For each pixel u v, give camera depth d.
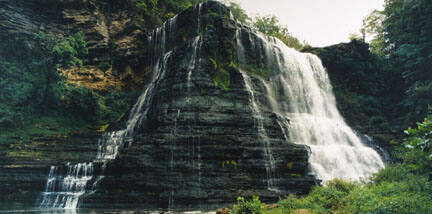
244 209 9.64
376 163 24.22
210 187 15.91
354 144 27.44
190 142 17.52
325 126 27.30
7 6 30.08
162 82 22.14
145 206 15.53
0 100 24.61
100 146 22.25
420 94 28.25
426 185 9.70
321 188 12.95
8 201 16.97
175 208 15.12
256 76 24.88
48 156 20.52
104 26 35.75
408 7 33.53
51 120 26.02
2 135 21.80
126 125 25.94
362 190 11.30
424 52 30.50
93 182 17.22
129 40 34.53
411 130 7.16
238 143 17.67
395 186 10.71
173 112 19.19
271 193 16.02
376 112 33.97
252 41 28.88
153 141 17.98
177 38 30.27
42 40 28.16
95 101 28.39
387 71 38.22
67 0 34.72
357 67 36.62
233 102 19.91
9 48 28.67
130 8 36.97
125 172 17.23
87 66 32.75
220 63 22.50
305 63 33.50
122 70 34.12
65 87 28.11
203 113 18.78
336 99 34.22
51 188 17.59
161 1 41.69
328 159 22.41
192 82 20.41
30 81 25.77
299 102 29.97
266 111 21.05
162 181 16.28
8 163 18.80
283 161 17.95
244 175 16.77
